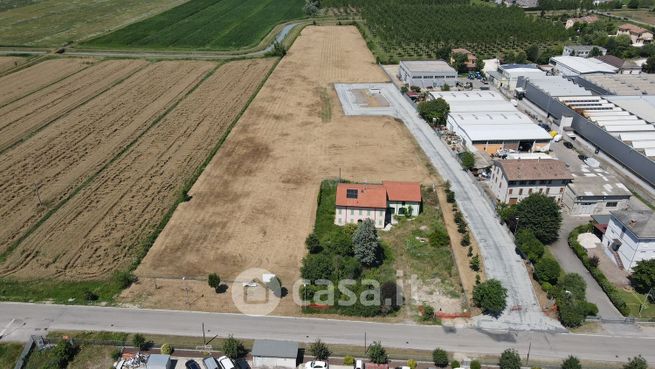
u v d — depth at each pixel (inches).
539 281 2891.2
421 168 4188.0
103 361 2381.9
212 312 2669.8
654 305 2758.4
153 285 2851.9
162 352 2386.8
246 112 5349.4
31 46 7760.8
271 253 3129.9
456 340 2518.5
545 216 3221.0
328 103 5629.9
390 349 2459.4
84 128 4926.2
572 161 4340.6
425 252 3164.4
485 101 5344.5
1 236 3265.3
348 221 3420.3
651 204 3769.7
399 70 6609.3
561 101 5083.7
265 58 7381.9
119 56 7352.4
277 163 4259.4
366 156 4387.3
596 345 2496.3
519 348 2471.7
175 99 5718.5
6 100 5634.8
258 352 2348.7
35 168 4141.2
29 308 2679.6
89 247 3166.8
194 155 4397.1
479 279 2915.8
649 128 4429.1
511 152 4352.9
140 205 3634.4
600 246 3245.6
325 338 2524.6
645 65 6707.7
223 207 3619.6
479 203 3700.8
